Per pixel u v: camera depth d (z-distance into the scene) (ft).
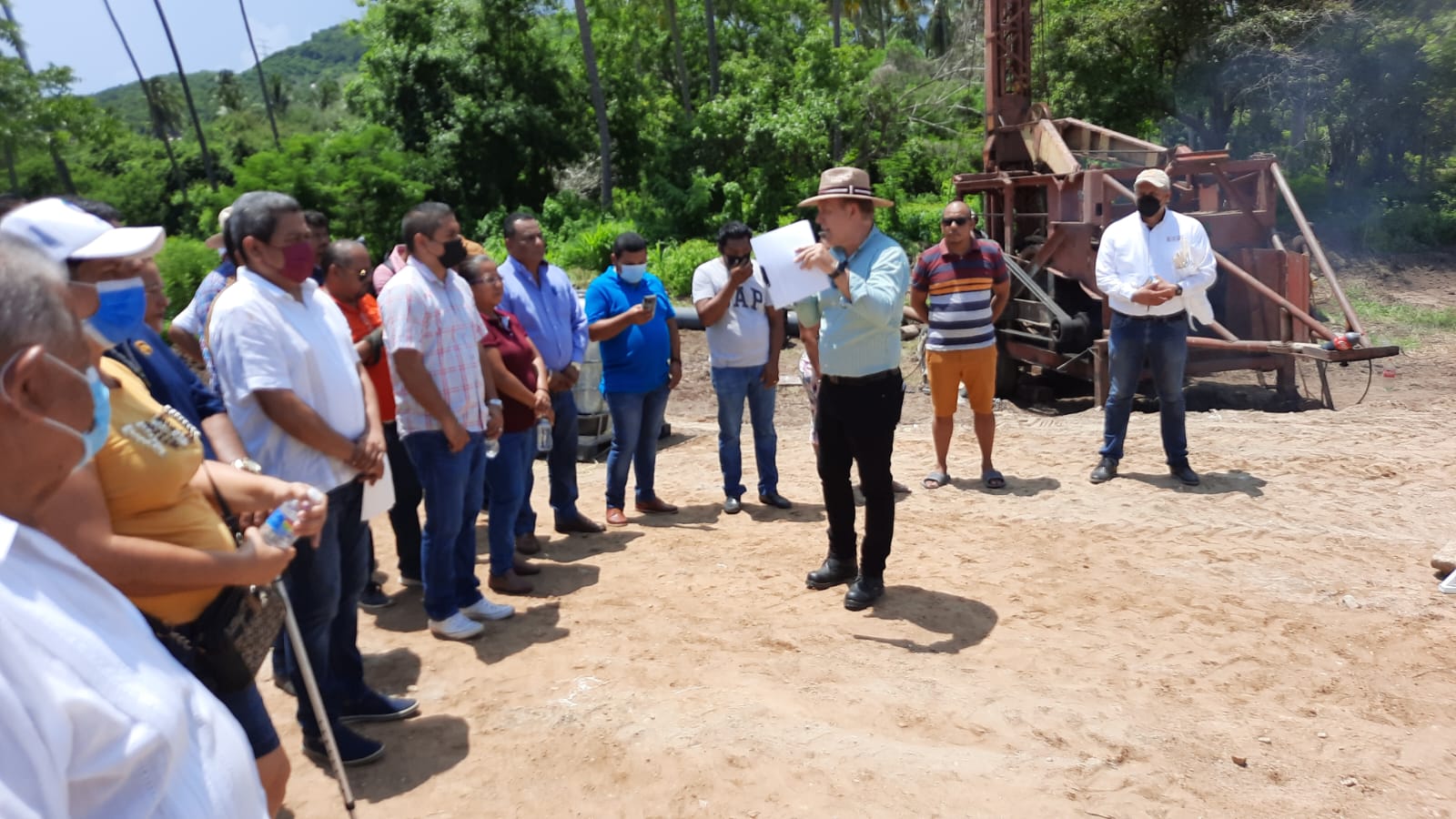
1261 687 14.17
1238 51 83.25
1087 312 38.22
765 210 108.88
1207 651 15.35
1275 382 39.81
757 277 22.95
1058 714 13.37
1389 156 86.48
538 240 20.04
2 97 96.43
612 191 112.78
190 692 5.42
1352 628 16.01
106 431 5.79
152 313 12.05
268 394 11.66
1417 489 23.18
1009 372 41.75
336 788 12.12
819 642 15.92
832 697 13.88
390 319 14.88
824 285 15.60
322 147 100.73
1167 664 14.93
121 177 150.61
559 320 20.58
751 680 14.47
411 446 15.64
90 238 7.05
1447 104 79.20
